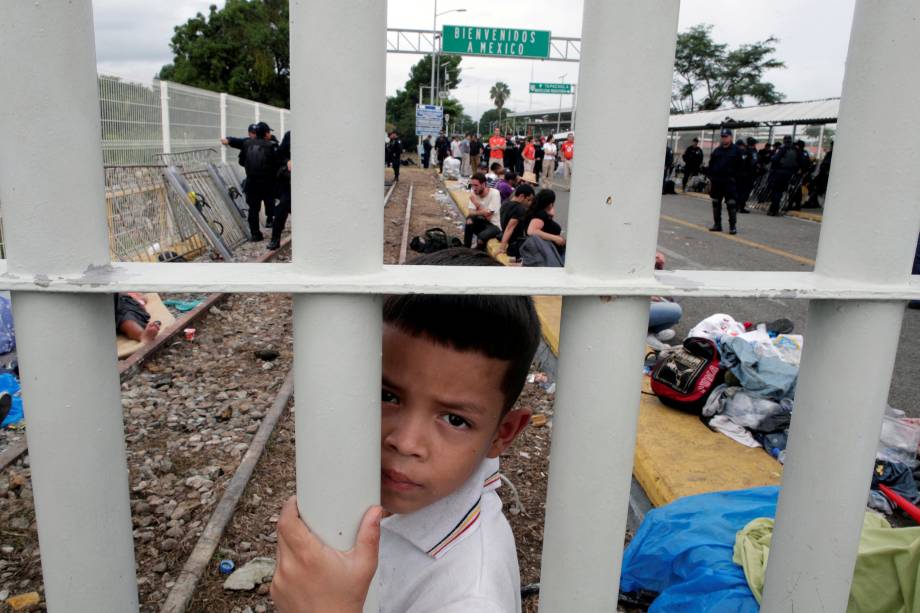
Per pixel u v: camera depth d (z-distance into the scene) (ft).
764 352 13.55
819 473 3.04
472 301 3.18
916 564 6.38
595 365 2.67
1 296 17.11
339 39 2.26
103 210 2.50
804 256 37.63
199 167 38.52
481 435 3.32
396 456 3.24
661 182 2.61
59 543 2.54
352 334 2.44
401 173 107.45
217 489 11.39
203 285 2.31
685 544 8.03
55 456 2.46
